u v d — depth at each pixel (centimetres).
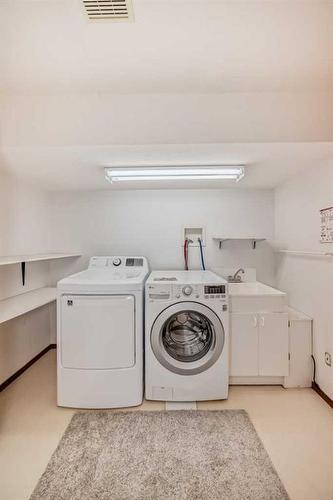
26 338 291
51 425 203
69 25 129
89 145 185
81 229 341
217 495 147
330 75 167
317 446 181
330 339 224
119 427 200
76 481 156
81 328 218
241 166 238
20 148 189
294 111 183
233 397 238
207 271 319
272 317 250
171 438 188
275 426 201
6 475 160
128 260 312
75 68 159
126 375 221
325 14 126
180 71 162
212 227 339
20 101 185
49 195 338
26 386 258
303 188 265
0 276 250
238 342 251
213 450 177
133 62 154
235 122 183
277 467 164
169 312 227
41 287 321
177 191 338
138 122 185
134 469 163
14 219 267
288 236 299
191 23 129
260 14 125
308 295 258
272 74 165
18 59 151
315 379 248
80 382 220
